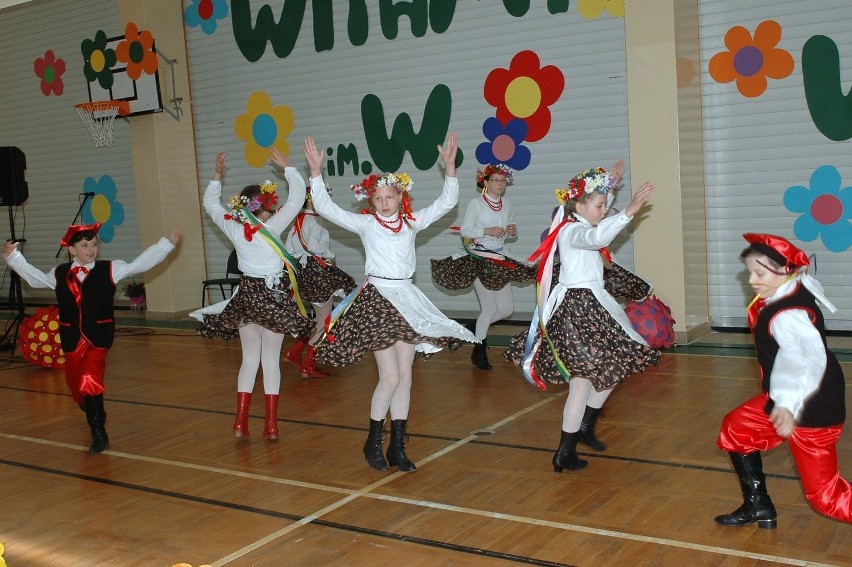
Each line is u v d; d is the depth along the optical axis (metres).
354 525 3.57
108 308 4.77
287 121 9.34
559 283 4.12
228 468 4.42
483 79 8.23
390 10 8.61
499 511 3.65
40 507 3.94
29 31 10.88
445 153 4.34
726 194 7.43
